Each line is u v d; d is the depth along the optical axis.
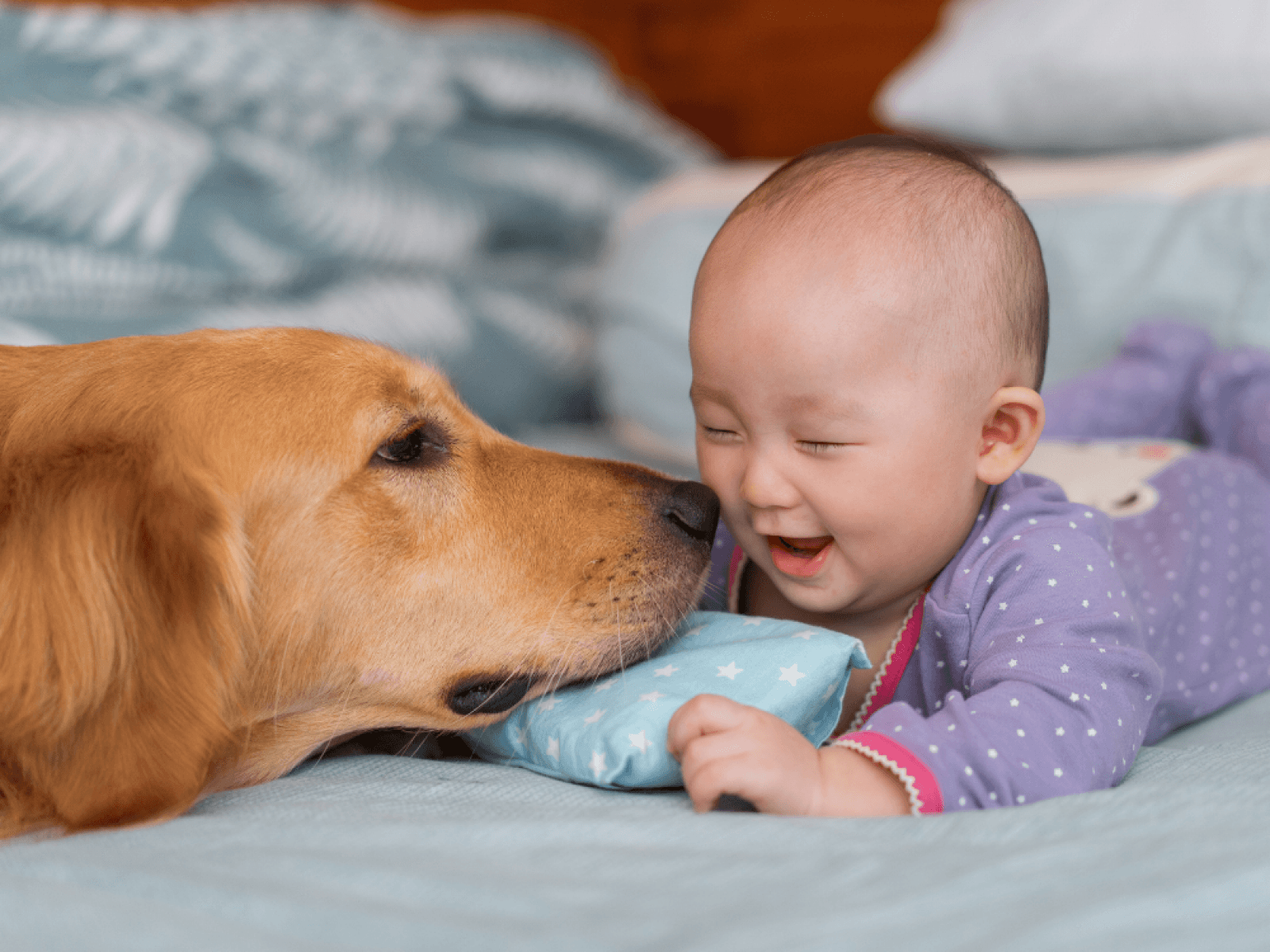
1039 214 2.67
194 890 0.83
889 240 1.26
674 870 0.85
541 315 3.55
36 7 2.91
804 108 4.63
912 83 3.41
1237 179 2.46
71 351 1.38
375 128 3.41
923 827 0.95
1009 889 0.79
